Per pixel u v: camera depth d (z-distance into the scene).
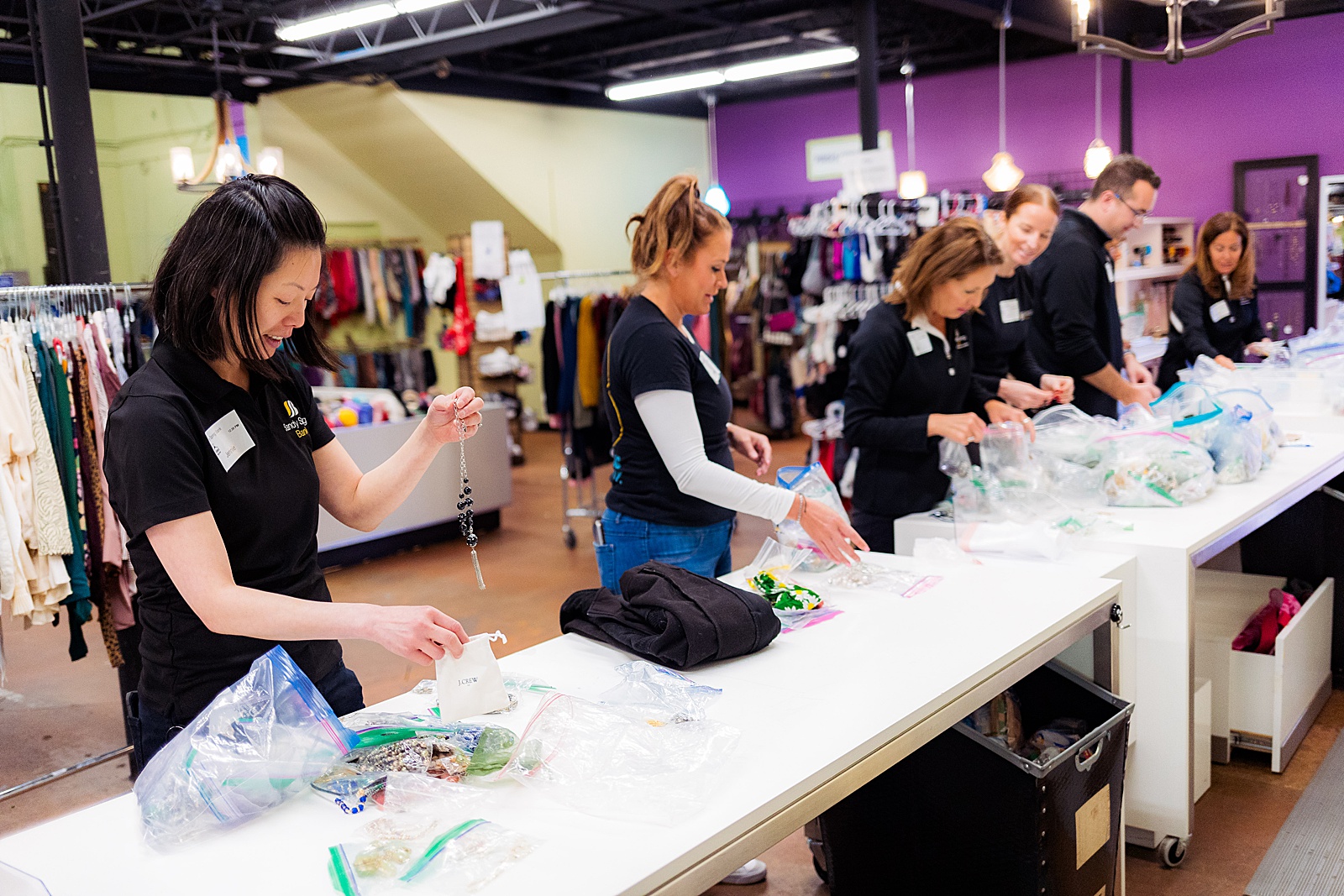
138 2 6.95
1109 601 2.17
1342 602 3.54
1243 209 9.35
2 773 3.51
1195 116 9.55
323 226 1.48
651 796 1.32
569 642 1.97
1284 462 3.31
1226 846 2.60
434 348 10.59
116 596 3.43
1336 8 8.64
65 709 4.07
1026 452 2.72
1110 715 2.12
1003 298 3.36
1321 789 2.86
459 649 1.54
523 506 7.78
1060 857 1.89
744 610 1.82
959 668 1.75
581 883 1.14
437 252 11.16
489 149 10.24
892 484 2.89
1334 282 8.99
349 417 6.27
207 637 1.53
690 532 2.34
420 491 6.40
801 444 9.53
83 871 1.22
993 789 1.86
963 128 11.20
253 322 1.43
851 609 2.09
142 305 3.51
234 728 1.35
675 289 2.26
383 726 1.54
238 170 7.15
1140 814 2.54
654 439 2.20
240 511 1.52
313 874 1.19
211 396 1.49
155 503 1.39
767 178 12.80
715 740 1.44
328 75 9.19
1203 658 3.03
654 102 12.17
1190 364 4.95
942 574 2.31
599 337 6.40
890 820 2.05
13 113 8.25
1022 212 3.27
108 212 9.45
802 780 1.37
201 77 9.11
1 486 3.11
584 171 11.33
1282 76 9.07
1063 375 3.74
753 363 10.41
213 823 1.29
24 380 3.15
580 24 7.62
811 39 9.89
